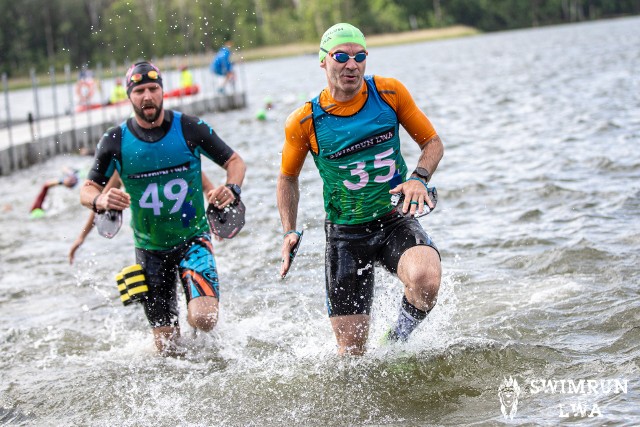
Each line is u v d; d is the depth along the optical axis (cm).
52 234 1273
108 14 8350
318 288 869
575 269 823
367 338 645
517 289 785
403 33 13212
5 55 9631
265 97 3941
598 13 14850
